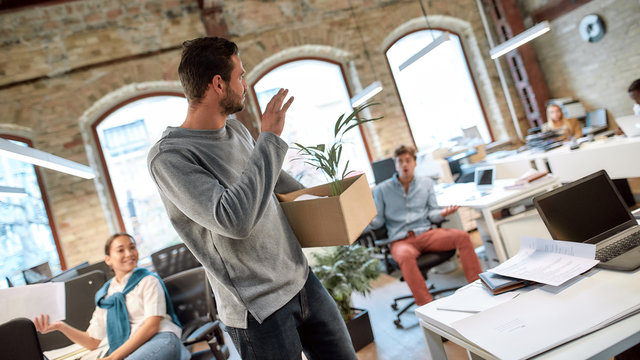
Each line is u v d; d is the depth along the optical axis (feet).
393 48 19.66
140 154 16.83
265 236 3.46
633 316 2.94
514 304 3.55
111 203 16.28
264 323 3.35
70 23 15.65
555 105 16.75
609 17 17.29
